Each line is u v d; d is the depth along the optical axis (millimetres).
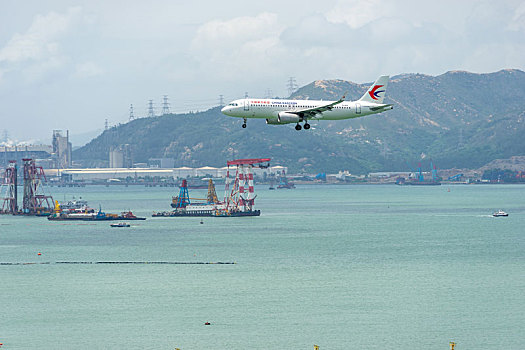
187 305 185250
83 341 155375
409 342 153625
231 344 152500
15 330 164125
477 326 164875
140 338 157000
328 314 175500
